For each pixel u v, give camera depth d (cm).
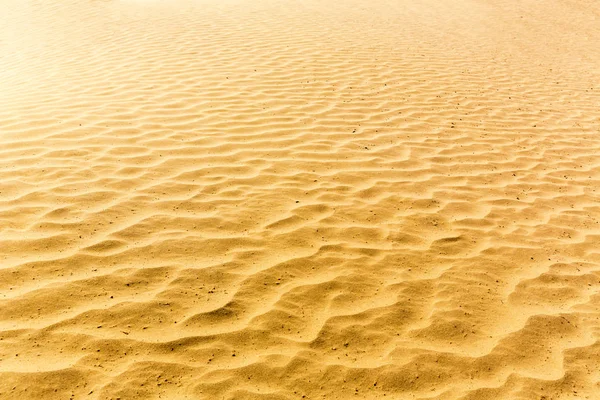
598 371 268
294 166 462
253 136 519
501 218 418
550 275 347
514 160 542
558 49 1198
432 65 905
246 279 307
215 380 239
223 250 332
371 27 1182
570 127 668
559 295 328
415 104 684
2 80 717
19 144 453
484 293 320
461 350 272
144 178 413
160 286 295
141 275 302
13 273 291
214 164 450
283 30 1068
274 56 855
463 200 439
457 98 735
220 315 278
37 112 541
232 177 430
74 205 364
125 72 732
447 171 493
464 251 363
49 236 326
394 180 458
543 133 636
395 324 285
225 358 251
